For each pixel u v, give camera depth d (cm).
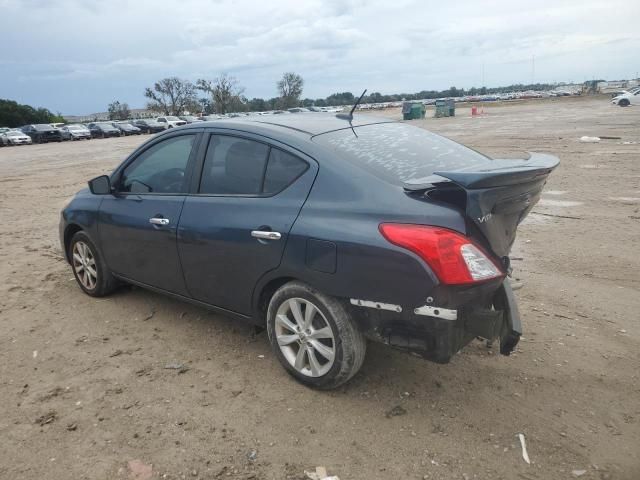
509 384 354
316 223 320
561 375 365
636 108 4406
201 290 400
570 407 329
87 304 498
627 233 717
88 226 487
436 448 292
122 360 393
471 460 282
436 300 284
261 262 348
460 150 402
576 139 2022
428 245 282
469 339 308
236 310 384
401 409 326
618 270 574
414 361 382
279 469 278
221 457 287
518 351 398
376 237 296
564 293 514
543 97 10681
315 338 337
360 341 324
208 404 335
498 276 297
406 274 288
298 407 330
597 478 270
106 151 3009
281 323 353
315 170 336
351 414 322
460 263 282
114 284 507
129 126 5475
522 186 306
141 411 329
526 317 459
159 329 443
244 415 323
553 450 290
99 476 274
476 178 272
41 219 961
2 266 633
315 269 320
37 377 371
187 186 406
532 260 619
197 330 439
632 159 1418
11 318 471
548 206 914
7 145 4409
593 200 945
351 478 271
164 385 358
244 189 369
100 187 462
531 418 317
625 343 410
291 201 338
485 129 2938
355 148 351
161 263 424
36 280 575
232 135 386
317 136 359
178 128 430
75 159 2505
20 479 272
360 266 302
